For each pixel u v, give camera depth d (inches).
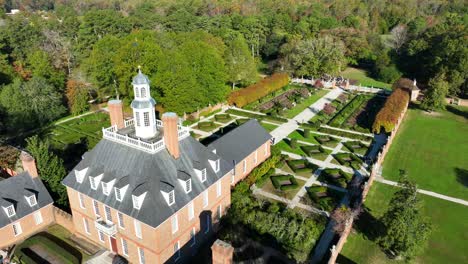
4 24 5246.1
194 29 5787.4
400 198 1628.9
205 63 3425.2
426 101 3629.4
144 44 3253.0
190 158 1694.1
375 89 4483.3
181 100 3218.5
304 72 4739.2
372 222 1937.7
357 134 3097.9
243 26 5812.0
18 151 2409.0
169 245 1535.4
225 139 2250.2
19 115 3065.9
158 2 7716.5
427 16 6402.6
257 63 5748.0
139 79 1595.7
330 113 3639.3
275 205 1939.0
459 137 3080.7
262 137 2492.6
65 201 2044.8
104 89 3769.7
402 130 3240.7
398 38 5570.9
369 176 2394.2
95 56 3599.9
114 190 1552.7
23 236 1827.0
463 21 5251.0
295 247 1672.0
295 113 3683.6
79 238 1839.3
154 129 1728.6
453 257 1706.4
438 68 4224.9
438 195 2210.9
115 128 1776.6
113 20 5556.1
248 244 1744.6
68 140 2962.6
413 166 2571.4
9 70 3725.4
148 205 1454.2
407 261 1654.8
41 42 4948.3
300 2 7298.2
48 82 3634.4
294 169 2470.5
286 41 5570.9
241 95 3769.7
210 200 1747.0
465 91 4045.3
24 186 1838.1
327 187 2278.5
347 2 6958.7
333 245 1672.0
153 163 1539.1
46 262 1678.2
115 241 1663.4
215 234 1861.5
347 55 5536.4
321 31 5782.5
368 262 1653.5
